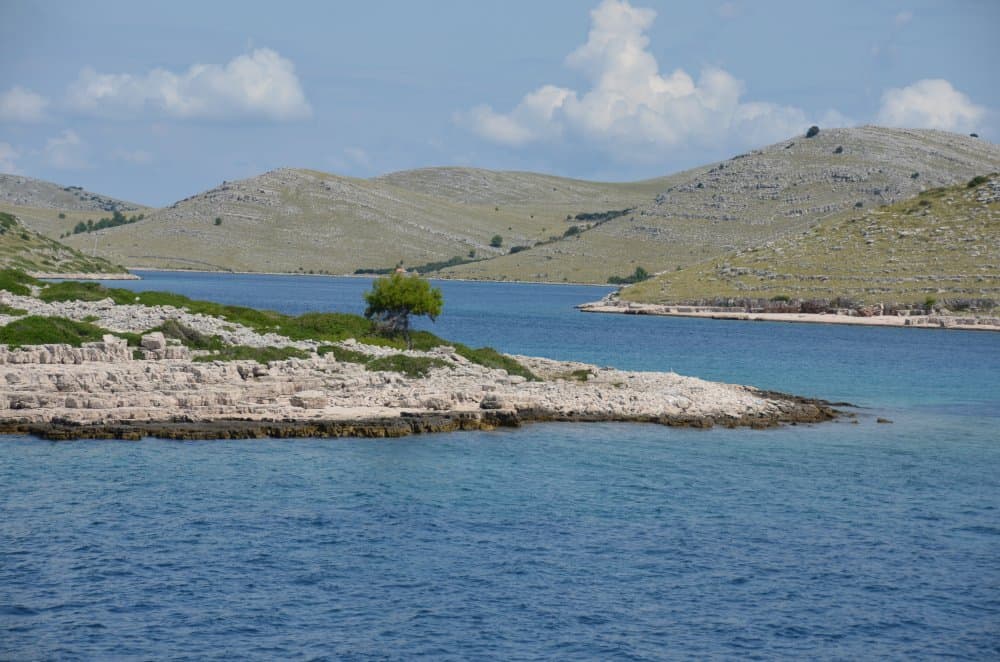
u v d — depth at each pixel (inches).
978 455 2566.4
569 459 2363.4
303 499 1955.0
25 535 1702.8
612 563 1665.8
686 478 2226.9
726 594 1549.0
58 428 2383.1
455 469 2224.4
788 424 2940.5
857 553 1748.3
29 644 1327.5
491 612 1461.6
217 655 1314.0
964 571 1674.5
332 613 1444.4
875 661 1344.7
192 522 1798.7
